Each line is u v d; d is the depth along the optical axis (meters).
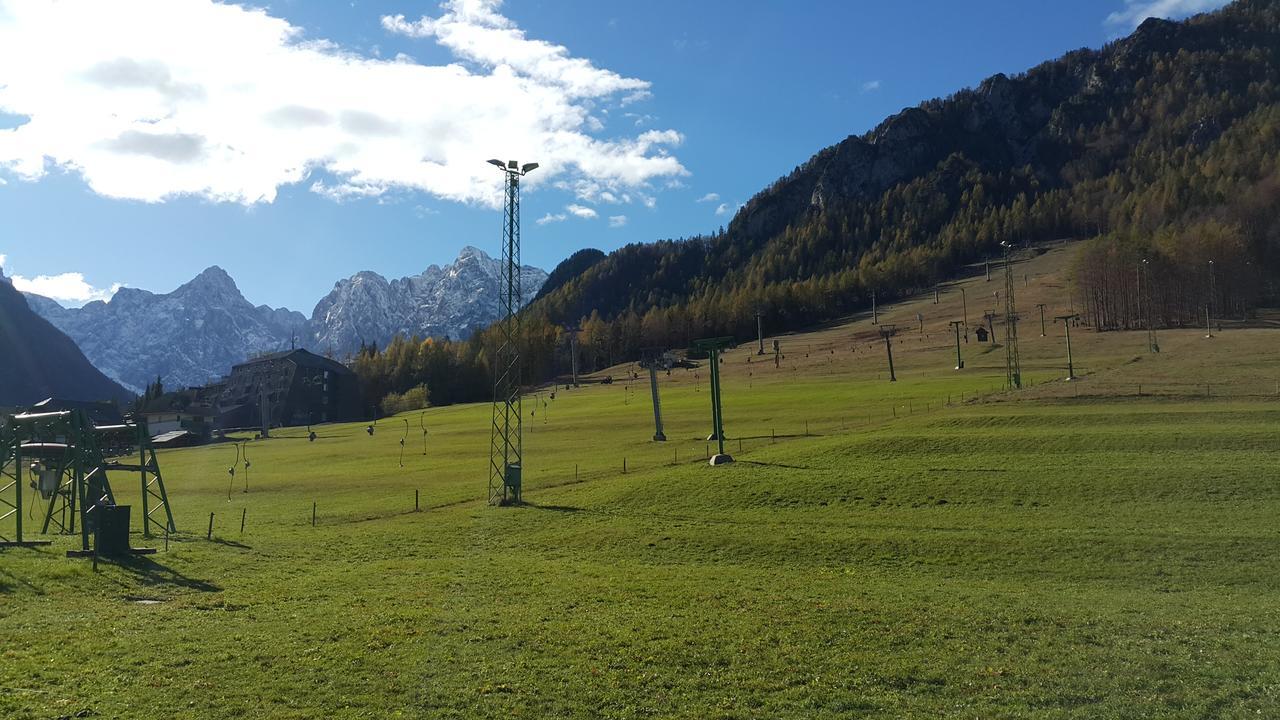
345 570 40.00
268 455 121.81
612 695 21.28
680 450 87.94
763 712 20.31
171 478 94.62
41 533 50.81
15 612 28.95
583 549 47.16
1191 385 91.00
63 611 29.30
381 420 189.00
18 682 21.42
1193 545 41.09
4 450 45.69
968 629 27.25
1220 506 48.56
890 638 26.23
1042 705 20.52
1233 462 56.72
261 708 20.22
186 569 38.62
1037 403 86.94
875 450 70.25
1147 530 44.44
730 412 122.56
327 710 20.14
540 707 20.56
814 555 43.19
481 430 134.25
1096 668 22.89
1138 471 56.22
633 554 45.34
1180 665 22.91
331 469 98.56
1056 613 29.36
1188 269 196.00
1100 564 39.22
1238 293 194.62
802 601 31.98
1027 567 39.47
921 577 38.38
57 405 169.62
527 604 31.78
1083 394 89.38
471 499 67.88
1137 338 166.12
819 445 75.50
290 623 28.09
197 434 160.25
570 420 134.12
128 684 21.64
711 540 47.12
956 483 57.66
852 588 35.19
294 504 70.19
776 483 61.41
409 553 46.03
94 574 35.25
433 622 28.31
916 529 47.56
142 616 28.81
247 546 46.97
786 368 192.50
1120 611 29.72
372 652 24.66
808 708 20.58
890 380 149.38
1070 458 62.19
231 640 25.75
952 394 117.00
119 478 95.38
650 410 137.25
